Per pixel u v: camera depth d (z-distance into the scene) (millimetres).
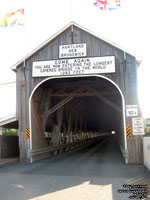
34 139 13023
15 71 13570
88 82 16156
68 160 13125
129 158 11281
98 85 17422
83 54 12508
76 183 6961
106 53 12297
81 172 8891
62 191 6059
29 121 12609
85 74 12352
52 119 18844
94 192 5938
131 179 7496
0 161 11273
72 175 8258
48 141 19984
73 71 12508
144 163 10734
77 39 12688
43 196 5613
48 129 20578
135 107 11539
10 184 6867
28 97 12828
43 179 7574
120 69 12047
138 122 11352
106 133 85938
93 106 31469
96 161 12477
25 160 12297
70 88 19125
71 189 6258
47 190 6160
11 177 7922
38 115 14578
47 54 12914
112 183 6934
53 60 12789
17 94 12969
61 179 7555
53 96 17359
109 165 10812
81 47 12578
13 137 15648
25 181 7270
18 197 5539
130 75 11906
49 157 15109
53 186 6594
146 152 10039
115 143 33938
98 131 57188
